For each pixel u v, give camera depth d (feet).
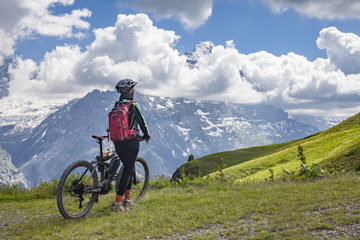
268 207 19.42
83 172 22.11
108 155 23.03
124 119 21.65
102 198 28.14
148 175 28.27
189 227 17.48
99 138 22.39
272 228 15.69
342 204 18.21
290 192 23.50
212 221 18.06
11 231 19.47
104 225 18.79
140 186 31.60
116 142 22.38
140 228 17.75
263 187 27.35
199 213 19.53
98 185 22.52
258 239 14.60
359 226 14.43
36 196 32.19
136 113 22.36
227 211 19.58
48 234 18.31
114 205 22.84
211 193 26.50
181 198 25.25
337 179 27.86
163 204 23.72
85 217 21.77
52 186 34.17
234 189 28.81
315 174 31.45
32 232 18.65
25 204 27.73
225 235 15.69
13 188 35.17
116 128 21.49
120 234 17.12
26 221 21.77
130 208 23.56
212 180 35.29
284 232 14.90
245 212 19.10
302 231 14.79
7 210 25.50
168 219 18.94
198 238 15.43
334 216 16.05
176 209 21.48
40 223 20.70
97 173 22.95
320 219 15.80
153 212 21.26
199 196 25.57
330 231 14.43
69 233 18.10
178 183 36.04
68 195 22.66
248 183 33.27
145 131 22.72
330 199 19.71
